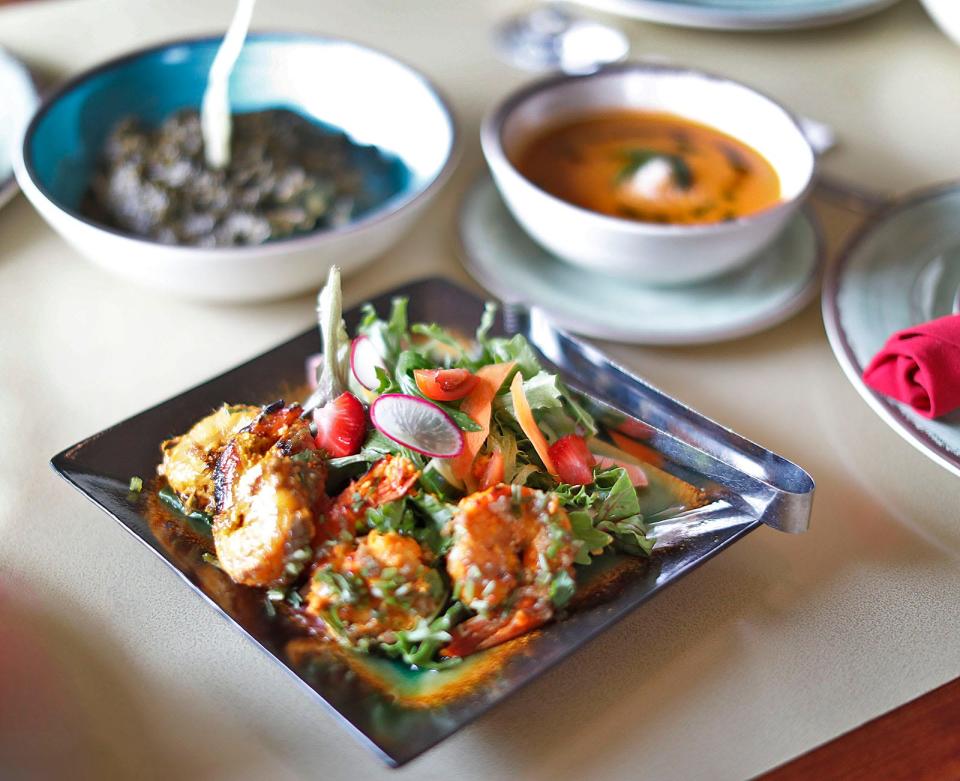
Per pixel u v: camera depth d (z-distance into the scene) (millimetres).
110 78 692
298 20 864
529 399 509
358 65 707
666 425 526
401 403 482
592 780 432
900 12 904
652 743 443
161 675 460
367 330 548
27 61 801
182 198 639
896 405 552
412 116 683
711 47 854
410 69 686
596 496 484
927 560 509
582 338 608
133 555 504
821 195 708
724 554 509
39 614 479
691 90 695
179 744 439
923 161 741
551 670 443
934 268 626
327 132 698
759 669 467
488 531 450
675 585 496
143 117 707
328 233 574
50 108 653
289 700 454
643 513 500
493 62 830
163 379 587
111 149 668
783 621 484
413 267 655
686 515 496
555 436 514
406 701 425
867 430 570
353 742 440
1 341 604
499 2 907
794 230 670
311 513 460
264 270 576
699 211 635
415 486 474
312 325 614
